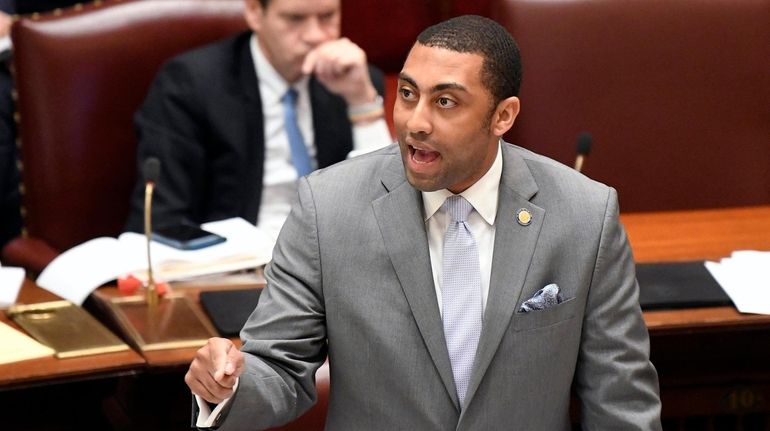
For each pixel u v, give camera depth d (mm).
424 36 6320
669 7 11977
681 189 12086
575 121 11914
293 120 11578
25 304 9164
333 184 6852
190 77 11398
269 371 6535
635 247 10422
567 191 6820
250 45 11656
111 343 8383
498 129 6445
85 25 11578
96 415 9211
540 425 6793
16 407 8961
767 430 10328
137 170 11438
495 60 6242
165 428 9219
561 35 11859
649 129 12000
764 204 12141
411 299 6602
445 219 6758
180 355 8328
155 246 9812
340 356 6738
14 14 14203
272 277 6859
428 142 6219
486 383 6645
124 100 11672
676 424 10102
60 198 11508
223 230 10219
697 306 9109
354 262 6668
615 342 6781
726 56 12016
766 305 9047
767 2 12016
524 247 6688
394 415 6703
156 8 11836
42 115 11406
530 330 6613
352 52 11367
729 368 9977
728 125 12055
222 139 11367
